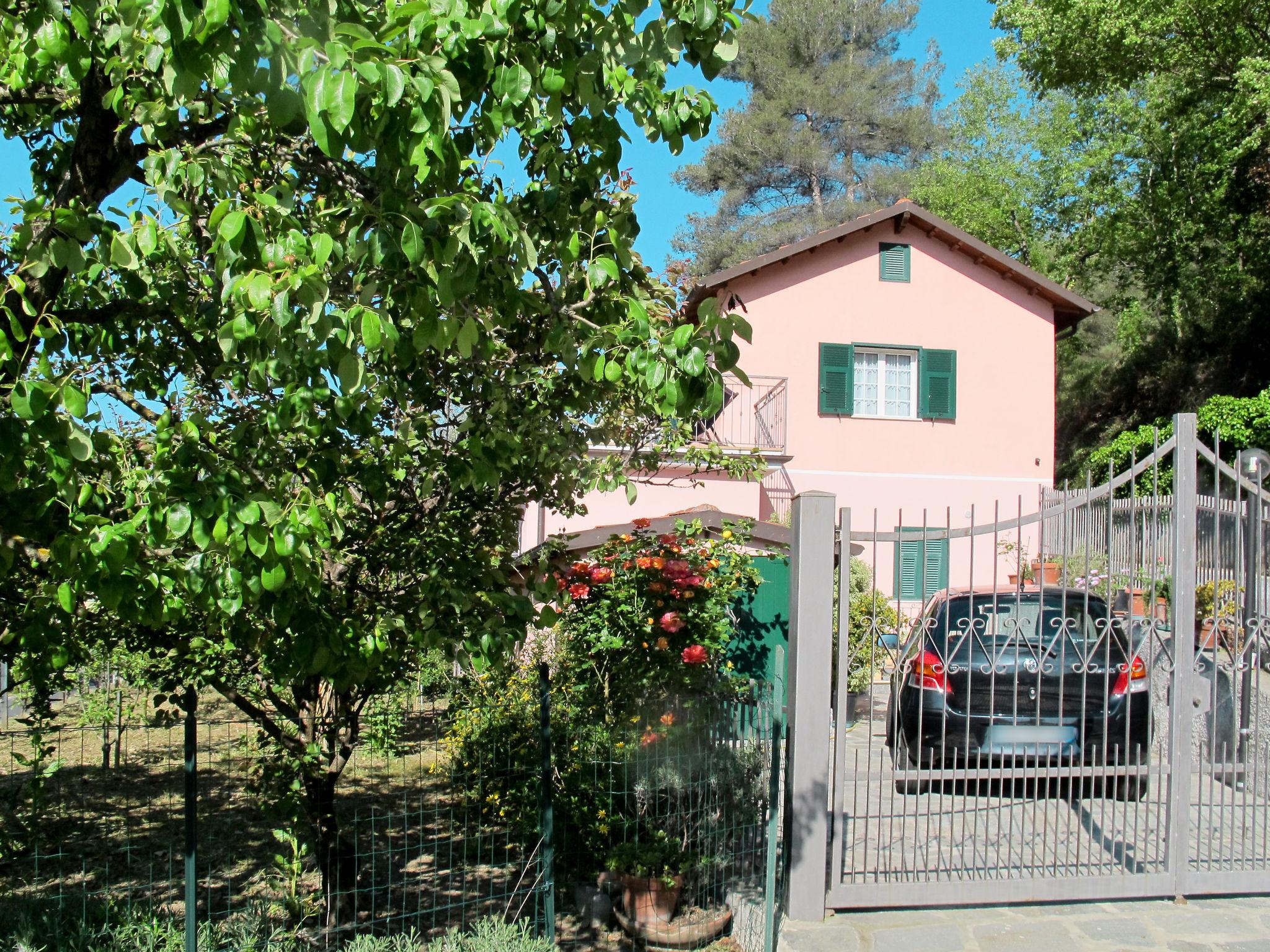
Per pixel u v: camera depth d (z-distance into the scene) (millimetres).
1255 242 26672
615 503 15922
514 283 3357
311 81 2361
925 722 6816
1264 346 27391
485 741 5969
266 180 3754
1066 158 32438
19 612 3527
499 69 3016
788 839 5449
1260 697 6480
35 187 3992
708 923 5164
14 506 2848
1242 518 5945
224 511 2688
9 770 6441
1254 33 21500
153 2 2398
